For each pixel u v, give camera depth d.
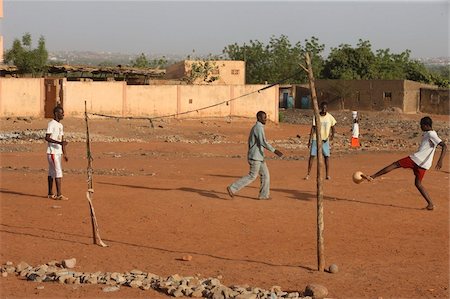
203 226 12.38
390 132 45.22
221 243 11.16
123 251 10.56
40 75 52.75
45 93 41.69
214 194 15.62
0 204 14.25
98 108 42.28
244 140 37.34
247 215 13.31
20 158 24.47
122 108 43.12
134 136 35.91
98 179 18.20
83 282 8.76
